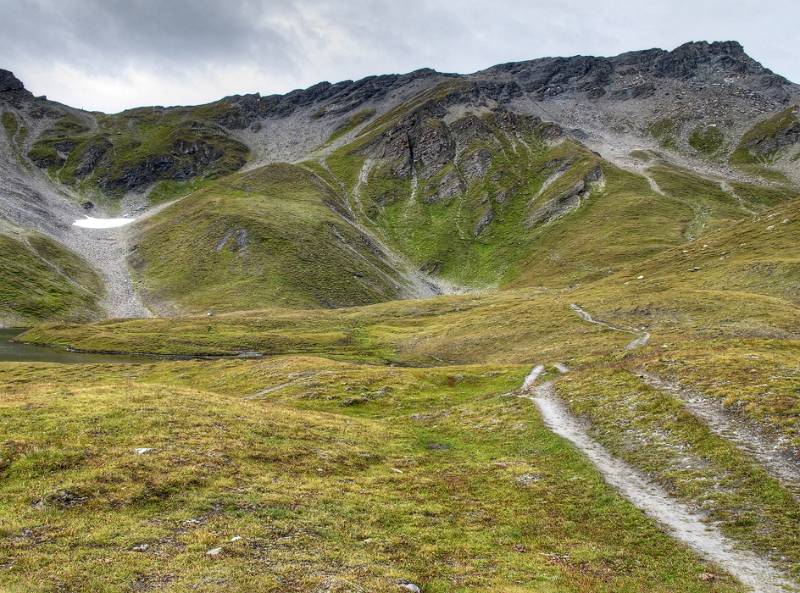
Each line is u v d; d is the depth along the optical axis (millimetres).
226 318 176875
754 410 35156
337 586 16859
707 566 20562
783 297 93312
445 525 24844
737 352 52625
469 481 32125
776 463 28484
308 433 38875
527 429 42062
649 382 47375
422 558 20953
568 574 19688
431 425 48406
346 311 187125
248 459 31141
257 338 141500
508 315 119312
